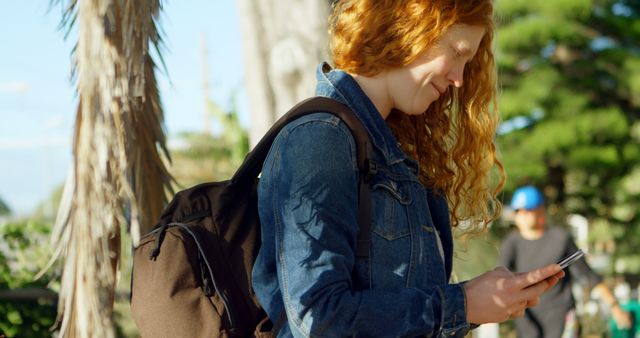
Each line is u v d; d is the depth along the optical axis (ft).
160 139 9.67
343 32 6.31
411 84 6.17
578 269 22.39
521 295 5.79
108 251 9.10
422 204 6.34
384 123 6.17
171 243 6.50
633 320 26.43
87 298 9.11
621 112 44.42
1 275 18.75
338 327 5.51
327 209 5.62
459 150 7.25
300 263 5.56
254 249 6.58
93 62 8.86
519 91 43.78
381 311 5.59
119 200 9.14
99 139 8.95
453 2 6.00
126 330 18.81
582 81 44.70
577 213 48.83
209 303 6.39
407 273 5.99
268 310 6.16
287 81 12.69
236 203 6.66
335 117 5.90
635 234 48.11
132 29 8.82
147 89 9.49
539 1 43.34
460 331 6.03
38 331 18.80
